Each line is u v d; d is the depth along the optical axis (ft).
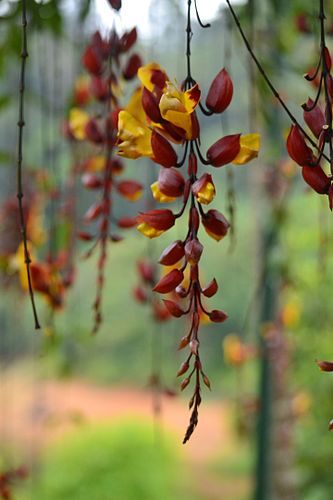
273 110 7.89
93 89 5.78
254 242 10.55
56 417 13.58
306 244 10.56
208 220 4.33
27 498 15.24
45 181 7.18
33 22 6.64
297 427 12.20
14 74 8.04
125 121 4.45
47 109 6.95
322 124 4.23
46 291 6.15
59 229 7.06
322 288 10.71
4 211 7.32
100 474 20.44
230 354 10.87
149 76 4.55
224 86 4.36
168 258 4.31
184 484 27.84
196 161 4.33
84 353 39.70
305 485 11.86
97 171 6.61
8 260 6.90
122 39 5.60
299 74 7.08
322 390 11.94
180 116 4.29
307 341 11.64
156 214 4.40
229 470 31.19
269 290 10.38
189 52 4.37
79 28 6.75
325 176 4.21
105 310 38.27
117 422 21.85
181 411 41.11
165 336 20.92
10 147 9.14
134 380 42.37
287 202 9.82
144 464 20.92
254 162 10.35
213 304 31.89
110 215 5.81
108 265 36.35
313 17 6.43
